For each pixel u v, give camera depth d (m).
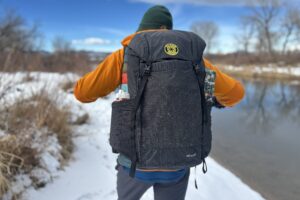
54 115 3.97
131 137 1.38
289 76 26.30
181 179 1.62
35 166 2.91
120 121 1.41
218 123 7.53
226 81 1.59
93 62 12.17
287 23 43.81
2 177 2.38
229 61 45.12
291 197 3.47
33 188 2.70
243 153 5.10
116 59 1.46
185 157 1.38
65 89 7.59
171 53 1.38
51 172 2.99
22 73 5.02
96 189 2.93
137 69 1.37
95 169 3.38
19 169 2.72
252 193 3.41
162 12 1.58
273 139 6.09
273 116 8.65
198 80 1.42
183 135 1.36
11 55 4.59
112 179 3.20
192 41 1.46
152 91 1.35
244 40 51.03
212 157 4.82
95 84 1.46
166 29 1.59
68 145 3.75
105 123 5.80
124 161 1.49
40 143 3.28
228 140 5.92
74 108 5.50
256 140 5.99
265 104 11.02
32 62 5.89
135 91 1.37
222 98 1.65
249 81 22.62
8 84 3.98
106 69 1.45
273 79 25.20
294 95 13.82
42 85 4.82
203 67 1.47
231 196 3.19
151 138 1.35
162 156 1.36
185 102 1.36
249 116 8.58
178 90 1.34
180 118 1.35
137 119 1.37
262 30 46.97
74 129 4.61
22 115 3.72
